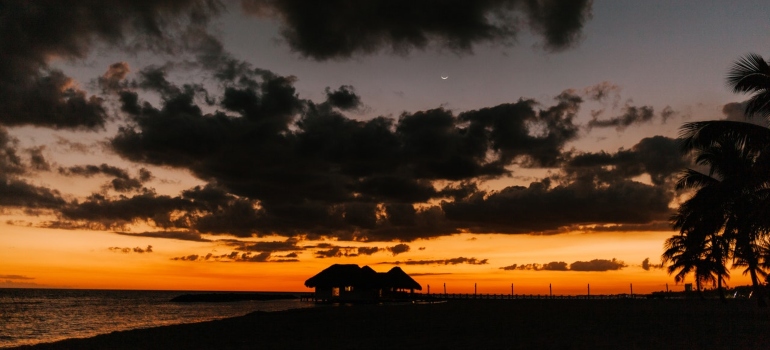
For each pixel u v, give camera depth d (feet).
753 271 105.50
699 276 146.61
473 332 61.62
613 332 59.47
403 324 75.41
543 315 93.15
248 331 69.31
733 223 75.61
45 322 144.36
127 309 223.30
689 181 93.91
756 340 50.34
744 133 64.23
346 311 116.57
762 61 61.77
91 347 56.34
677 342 49.29
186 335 65.98
